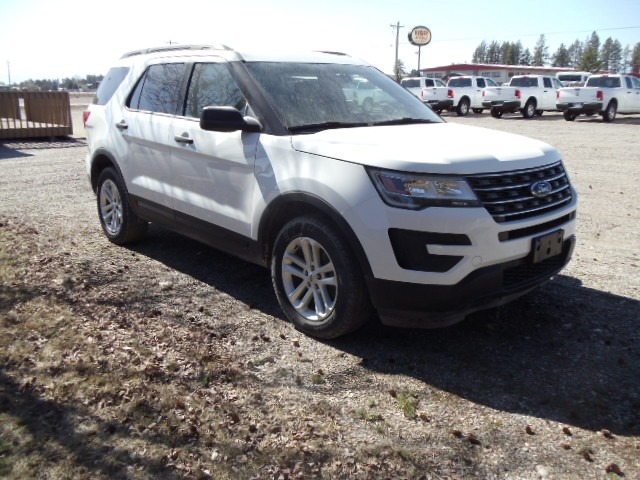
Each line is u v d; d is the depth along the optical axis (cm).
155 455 260
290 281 396
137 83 543
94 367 329
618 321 411
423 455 268
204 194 453
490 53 14150
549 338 387
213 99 449
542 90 2602
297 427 286
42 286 448
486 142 373
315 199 359
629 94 2381
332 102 436
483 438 282
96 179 609
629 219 707
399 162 330
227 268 518
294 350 368
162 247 579
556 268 383
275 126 397
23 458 255
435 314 335
